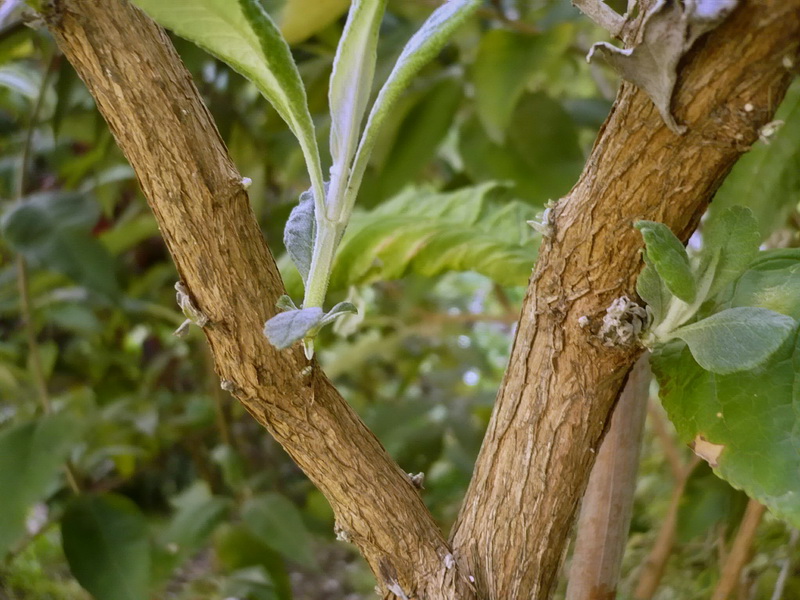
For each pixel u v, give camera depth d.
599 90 1.19
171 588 1.11
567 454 0.41
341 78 0.35
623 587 0.84
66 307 1.17
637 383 0.49
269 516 0.92
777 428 0.41
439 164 1.43
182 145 0.37
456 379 1.41
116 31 0.36
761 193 0.60
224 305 0.38
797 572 0.70
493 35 0.81
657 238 0.36
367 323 1.23
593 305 0.39
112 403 1.19
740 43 0.33
